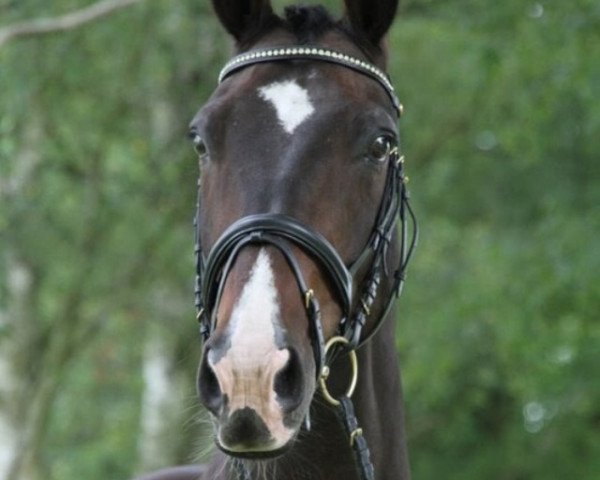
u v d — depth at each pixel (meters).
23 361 15.27
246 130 5.14
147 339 17.30
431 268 16.23
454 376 18.08
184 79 15.59
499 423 20.42
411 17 15.45
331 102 5.18
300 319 4.87
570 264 14.76
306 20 5.44
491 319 15.28
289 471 5.33
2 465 15.12
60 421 20.80
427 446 20.73
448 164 17.34
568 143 16.19
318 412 5.30
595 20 13.96
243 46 5.47
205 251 5.21
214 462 5.61
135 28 14.70
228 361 4.67
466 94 16.25
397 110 5.48
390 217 5.27
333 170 5.09
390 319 5.56
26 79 13.65
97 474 20.77
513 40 14.37
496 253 15.34
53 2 13.69
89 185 15.51
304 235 4.95
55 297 16.52
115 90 15.38
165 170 15.41
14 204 14.53
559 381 16.58
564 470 19.59
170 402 16.02
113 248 15.66
